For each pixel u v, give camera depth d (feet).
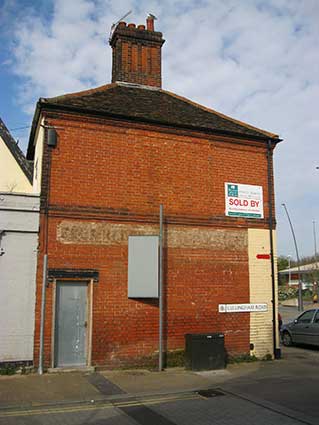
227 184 41.45
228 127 42.52
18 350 32.86
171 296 37.76
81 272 35.17
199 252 39.34
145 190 38.27
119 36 46.65
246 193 42.14
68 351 34.50
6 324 32.89
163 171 39.17
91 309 35.04
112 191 37.14
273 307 41.37
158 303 37.17
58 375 32.32
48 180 35.40
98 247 35.99
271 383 30.50
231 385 29.84
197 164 40.55
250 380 31.48
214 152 41.45
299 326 53.47
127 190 37.65
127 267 36.58
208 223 40.04
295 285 224.12
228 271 40.22
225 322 39.40
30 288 33.78
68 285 35.19
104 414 23.45
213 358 35.55
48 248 34.60
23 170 48.19
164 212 38.63
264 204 42.83
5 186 47.57
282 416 22.74
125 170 37.86
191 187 39.96
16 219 34.12
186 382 30.73
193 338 35.47
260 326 40.75
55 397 26.48
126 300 36.19
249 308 40.50
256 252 41.68
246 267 41.04
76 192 36.04
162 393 27.68
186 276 38.55
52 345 33.60
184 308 38.04
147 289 36.01
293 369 35.86
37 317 33.63
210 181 40.78
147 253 36.50
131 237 36.65
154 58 47.55
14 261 33.76
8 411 23.94
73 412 23.82
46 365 33.32
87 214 36.06
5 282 33.35
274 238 42.68
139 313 36.45
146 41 47.57
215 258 39.88
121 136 38.24
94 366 34.37
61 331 34.53
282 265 275.80
